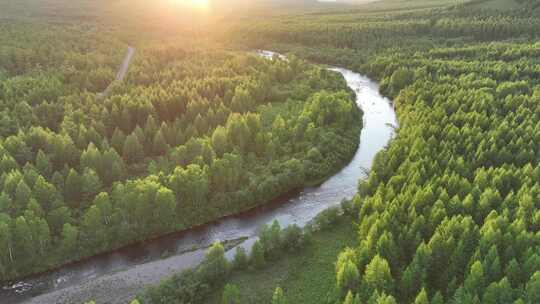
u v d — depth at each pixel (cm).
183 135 12206
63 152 10675
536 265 6331
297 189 11112
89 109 13200
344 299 6794
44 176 10112
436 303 6091
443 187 8869
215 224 9769
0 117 11819
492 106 12769
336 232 9100
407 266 7206
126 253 8800
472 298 6209
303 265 8206
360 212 8825
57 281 8050
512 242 6894
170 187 9575
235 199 10212
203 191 9738
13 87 14262
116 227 8981
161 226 9344
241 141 11769
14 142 10450
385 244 7256
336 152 12388
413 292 6794
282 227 9638
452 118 12256
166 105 13875
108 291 7825
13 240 8069
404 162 9756
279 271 8075
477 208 8025
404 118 13538
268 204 10512
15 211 8612
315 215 10094
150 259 8662
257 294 7500
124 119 12800
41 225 8212
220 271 7750
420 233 7594
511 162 10100
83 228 9025
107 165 10481
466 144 10644
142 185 9194
